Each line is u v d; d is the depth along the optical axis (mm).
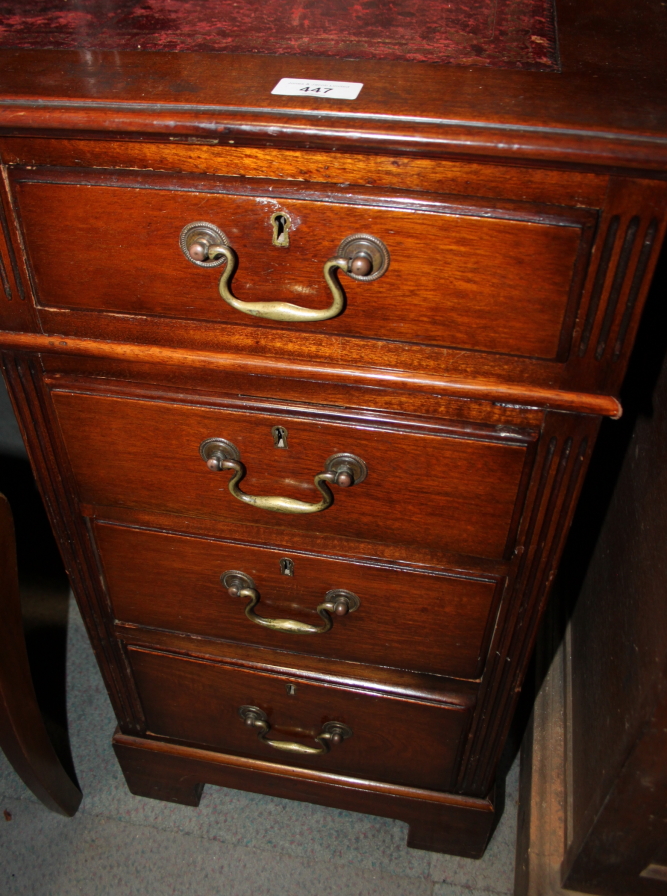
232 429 651
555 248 506
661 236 489
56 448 710
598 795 775
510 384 575
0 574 791
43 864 987
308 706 870
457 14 684
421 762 887
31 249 586
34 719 903
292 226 536
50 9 716
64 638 1254
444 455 621
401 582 724
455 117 486
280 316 559
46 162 547
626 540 812
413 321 562
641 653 693
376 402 614
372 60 583
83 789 1066
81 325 625
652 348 772
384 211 516
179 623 836
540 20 669
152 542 763
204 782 1006
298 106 502
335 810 1056
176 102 515
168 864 989
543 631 1203
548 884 886
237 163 521
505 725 818
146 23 673
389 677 815
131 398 651
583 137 465
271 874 981
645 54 599
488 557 682
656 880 836
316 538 717
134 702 934
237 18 685
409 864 993
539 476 622
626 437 859
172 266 574
